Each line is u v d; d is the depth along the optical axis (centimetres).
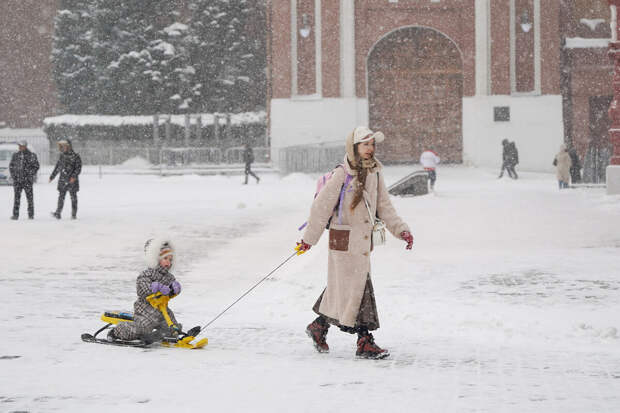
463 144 5972
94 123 6738
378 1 5925
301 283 1408
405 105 6078
